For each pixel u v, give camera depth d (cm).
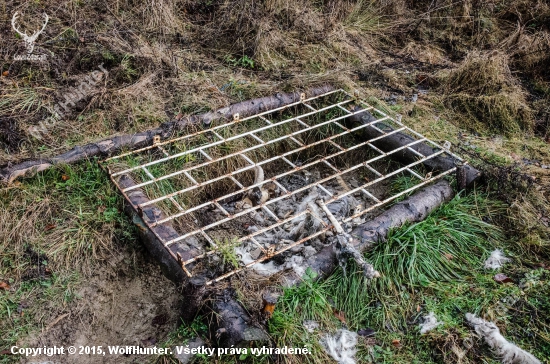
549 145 321
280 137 291
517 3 432
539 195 270
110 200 243
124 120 284
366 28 416
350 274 221
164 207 253
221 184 290
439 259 236
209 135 288
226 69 344
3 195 233
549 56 383
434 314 212
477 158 297
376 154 311
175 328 210
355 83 354
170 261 210
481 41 414
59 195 242
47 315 207
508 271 235
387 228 237
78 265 224
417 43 415
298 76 338
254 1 377
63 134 271
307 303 207
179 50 350
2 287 209
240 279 204
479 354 200
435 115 338
